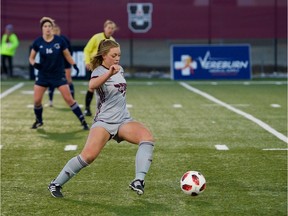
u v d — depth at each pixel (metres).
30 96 74.50
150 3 102.31
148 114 58.66
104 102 28.75
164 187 31.50
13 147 42.28
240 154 39.66
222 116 57.06
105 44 28.42
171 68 99.25
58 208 27.89
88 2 101.25
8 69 101.50
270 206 28.14
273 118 55.66
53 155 39.69
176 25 102.75
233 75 98.94
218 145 42.69
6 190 31.05
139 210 27.55
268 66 106.88
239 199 29.30
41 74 49.03
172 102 68.31
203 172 34.75
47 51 48.22
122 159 38.22
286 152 40.25
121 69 29.08
